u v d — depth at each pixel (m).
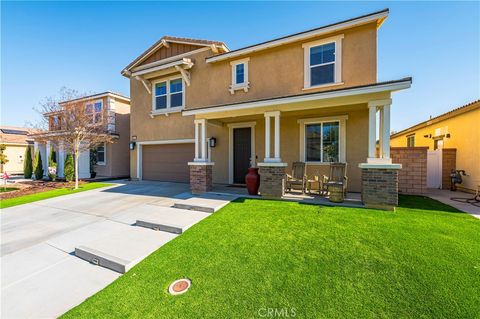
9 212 7.19
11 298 2.94
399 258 3.40
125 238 4.68
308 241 4.10
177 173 12.63
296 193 8.22
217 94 10.93
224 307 2.58
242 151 10.64
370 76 7.92
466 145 9.63
